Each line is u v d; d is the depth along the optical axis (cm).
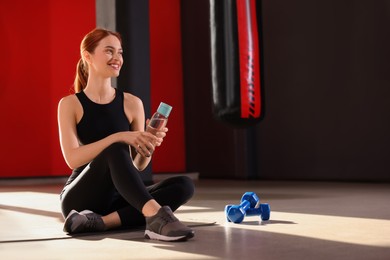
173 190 280
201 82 887
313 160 748
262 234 272
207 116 879
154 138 260
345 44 709
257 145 819
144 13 569
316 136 744
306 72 752
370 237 259
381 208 384
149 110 569
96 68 281
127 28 560
